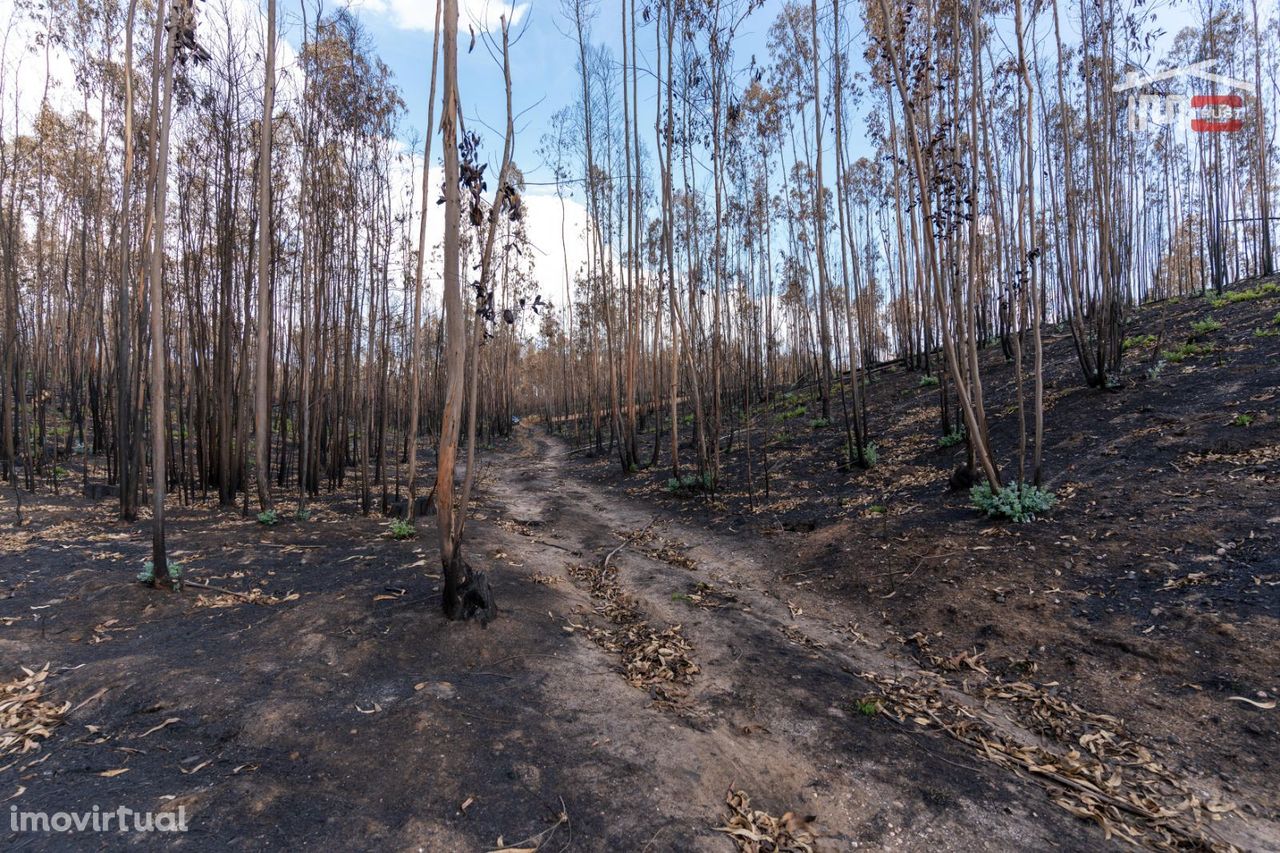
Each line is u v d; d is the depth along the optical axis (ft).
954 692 14.44
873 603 19.66
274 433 62.85
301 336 33.94
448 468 15.72
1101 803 10.34
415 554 24.34
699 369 47.34
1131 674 13.73
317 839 8.65
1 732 11.33
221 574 21.53
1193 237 75.46
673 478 41.91
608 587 22.89
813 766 11.37
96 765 10.33
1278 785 10.40
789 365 90.79
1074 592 17.17
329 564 23.38
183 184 33.24
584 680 14.40
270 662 14.19
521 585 20.95
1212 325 39.47
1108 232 33.60
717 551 27.96
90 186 38.96
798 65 45.44
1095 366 38.65
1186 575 16.35
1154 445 25.53
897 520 25.77
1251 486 19.83
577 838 9.00
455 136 14.38
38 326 45.55
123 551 24.12
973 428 23.39
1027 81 23.25
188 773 10.11
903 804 10.30
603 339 88.12
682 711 13.24
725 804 10.16
